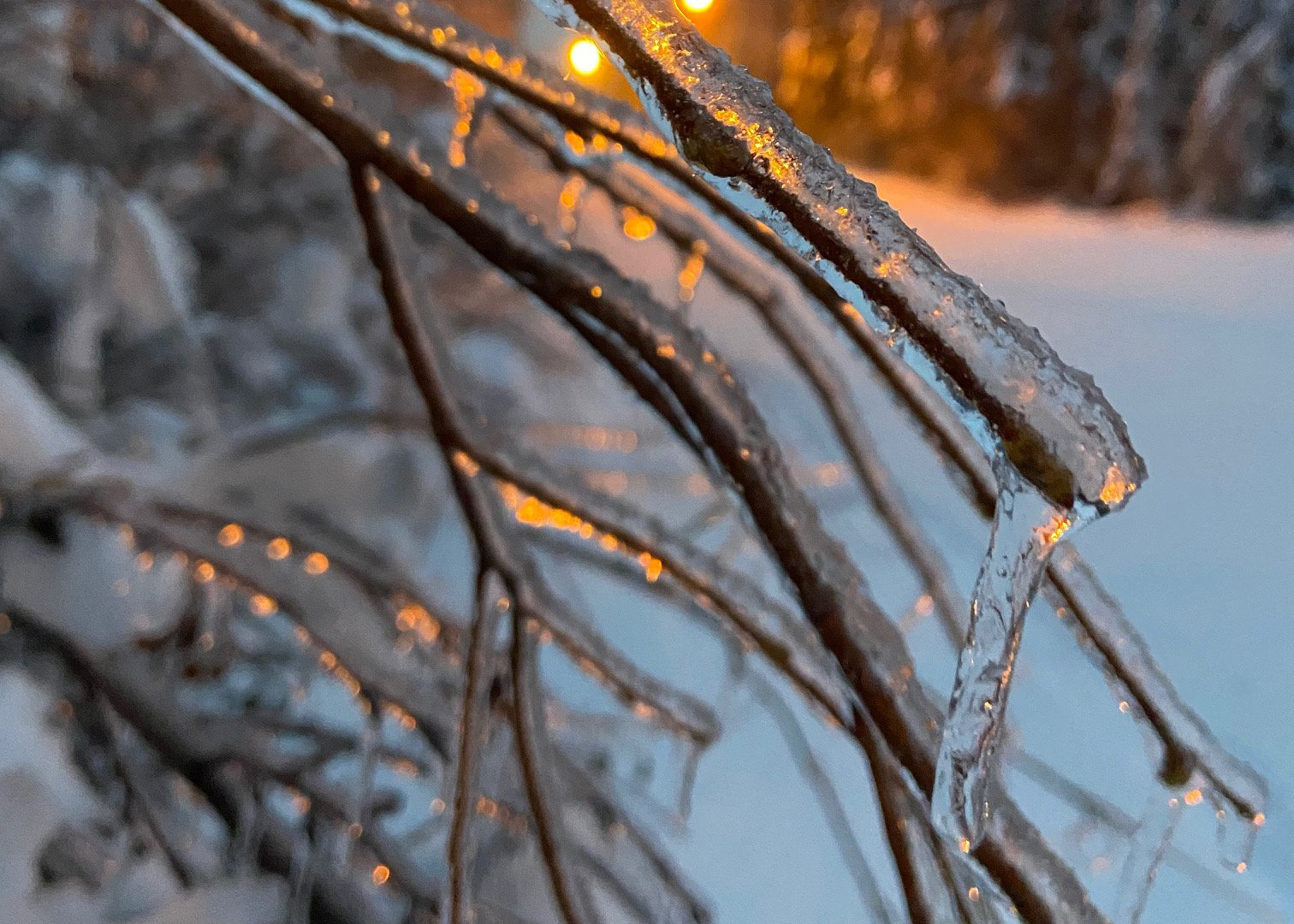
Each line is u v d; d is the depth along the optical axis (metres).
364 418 0.79
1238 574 1.06
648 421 1.36
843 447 0.40
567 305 0.30
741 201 0.25
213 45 0.29
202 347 0.98
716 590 0.34
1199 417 1.47
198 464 0.76
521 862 0.58
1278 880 0.64
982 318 0.24
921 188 4.76
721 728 0.44
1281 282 2.30
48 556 0.58
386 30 0.31
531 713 0.36
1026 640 0.74
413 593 0.59
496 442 0.35
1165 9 4.12
